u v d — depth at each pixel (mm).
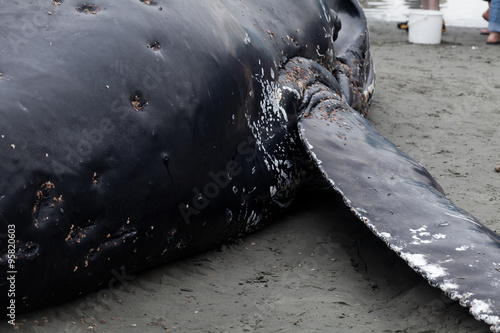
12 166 3791
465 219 4680
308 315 4309
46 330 4008
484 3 19578
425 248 4348
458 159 7301
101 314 4242
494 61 12617
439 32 14297
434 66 12070
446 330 4148
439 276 4090
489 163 7203
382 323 4242
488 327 4129
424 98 9781
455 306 4348
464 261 4203
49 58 4098
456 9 18766
